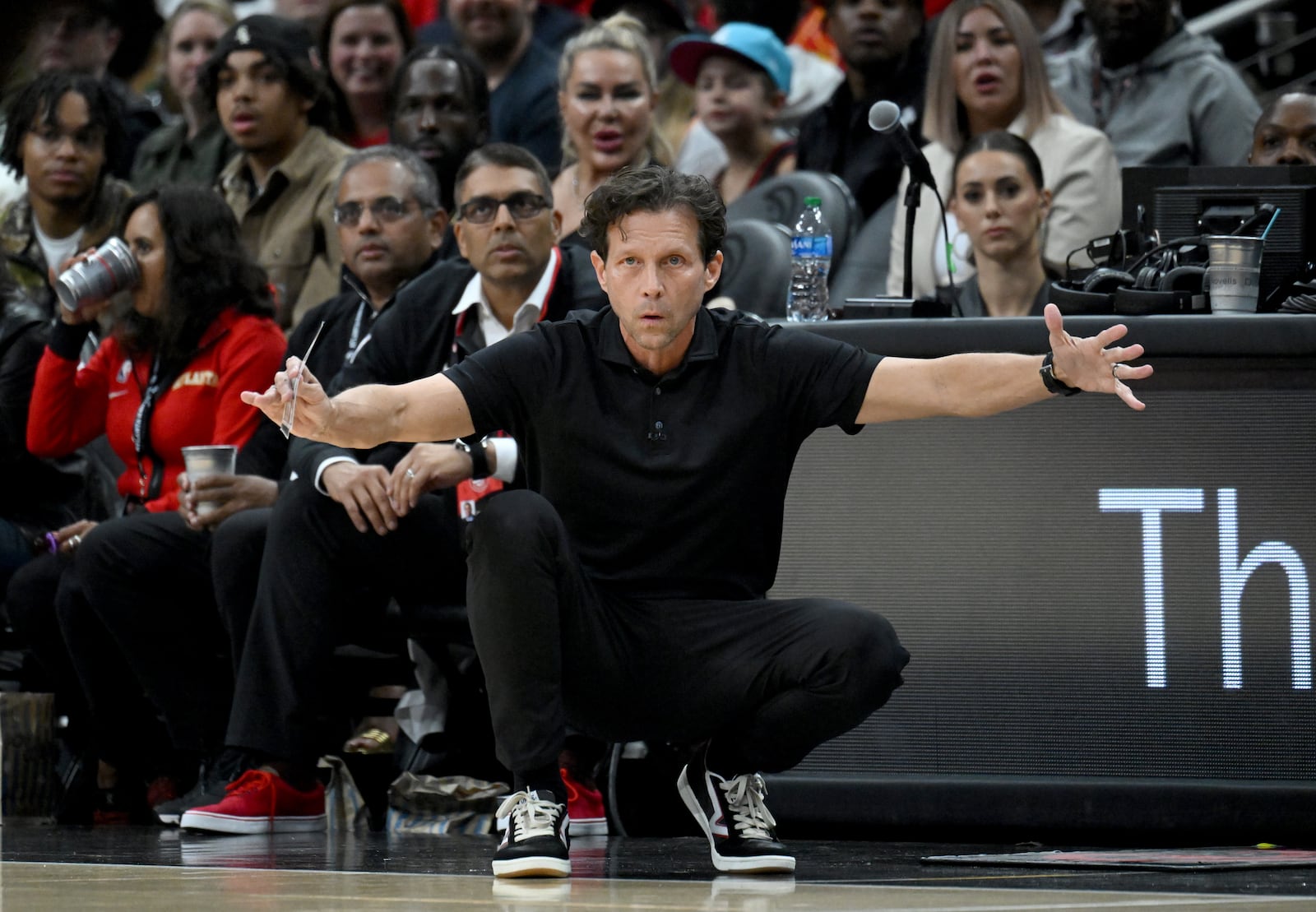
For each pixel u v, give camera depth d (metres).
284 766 12.65
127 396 15.45
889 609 11.25
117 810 15.11
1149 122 18.70
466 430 8.93
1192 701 10.73
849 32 19.88
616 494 9.05
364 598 13.15
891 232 17.92
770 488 9.21
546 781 8.76
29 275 19.48
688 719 9.03
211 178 21.61
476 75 19.50
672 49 21.12
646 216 8.60
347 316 15.30
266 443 14.81
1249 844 10.61
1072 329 10.80
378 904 7.16
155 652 14.18
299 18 26.12
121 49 27.00
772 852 8.84
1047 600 10.97
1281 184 12.06
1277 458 10.62
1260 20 22.31
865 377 8.89
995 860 9.26
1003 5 17.81
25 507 16.41
